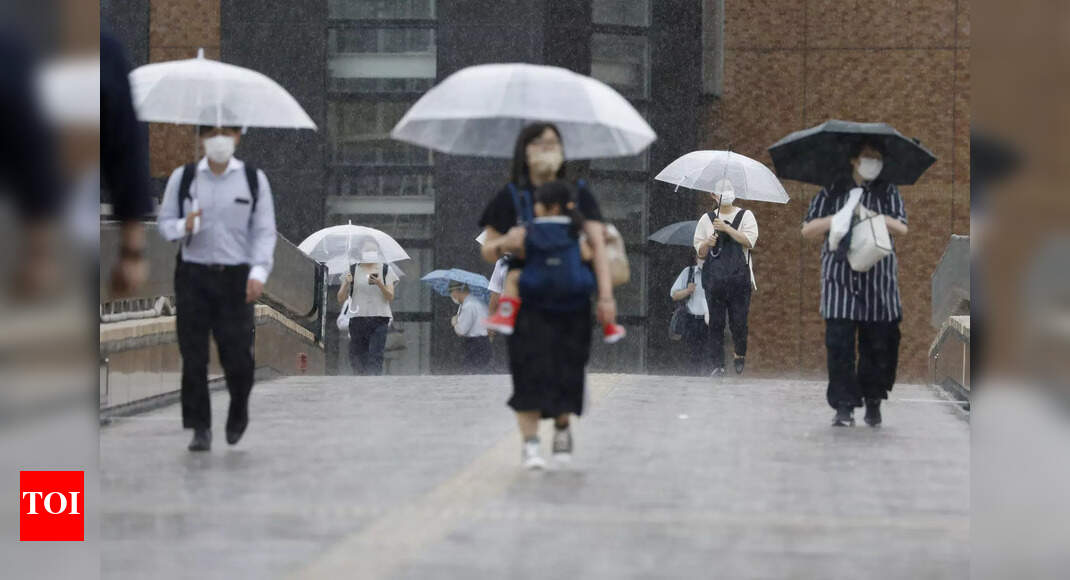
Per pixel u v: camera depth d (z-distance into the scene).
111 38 19.12
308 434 27.33
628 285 70.25
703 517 18.36
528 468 22.31
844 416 29.36
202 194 24.05
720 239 43.72
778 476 22.17
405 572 14.77
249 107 24.67
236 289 24.30
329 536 16.78
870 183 29.17
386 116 67.88
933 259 74.88
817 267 74.69
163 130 70.12
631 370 70.25
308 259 48.50
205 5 70.00
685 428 28.58
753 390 37.78
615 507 18.98
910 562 15.74
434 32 67.62
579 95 22.53
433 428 28.31
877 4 74.69
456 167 67.19
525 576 14.64
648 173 70.31
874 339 29.11
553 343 21.81
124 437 26.69
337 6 68.00
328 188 68.12
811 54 74.88
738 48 75.12
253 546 16.16
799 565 15.48
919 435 27.98
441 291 54.44
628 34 69.50
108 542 16.42
